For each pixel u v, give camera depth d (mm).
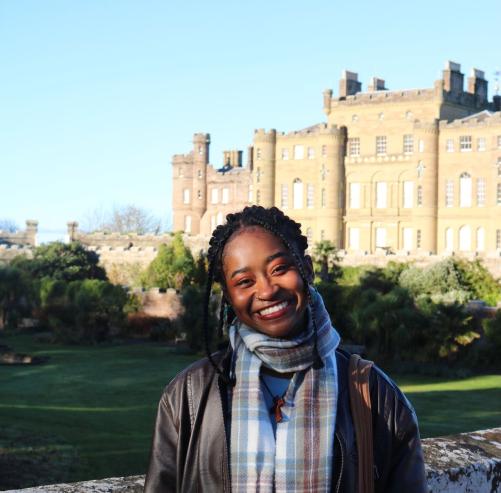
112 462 25719
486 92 114250
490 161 99625
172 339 71625
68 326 70125
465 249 101312
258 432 3727
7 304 77688
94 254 96500
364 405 3854
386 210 107125
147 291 75438
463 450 5684
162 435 3904
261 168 114125
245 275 3904
